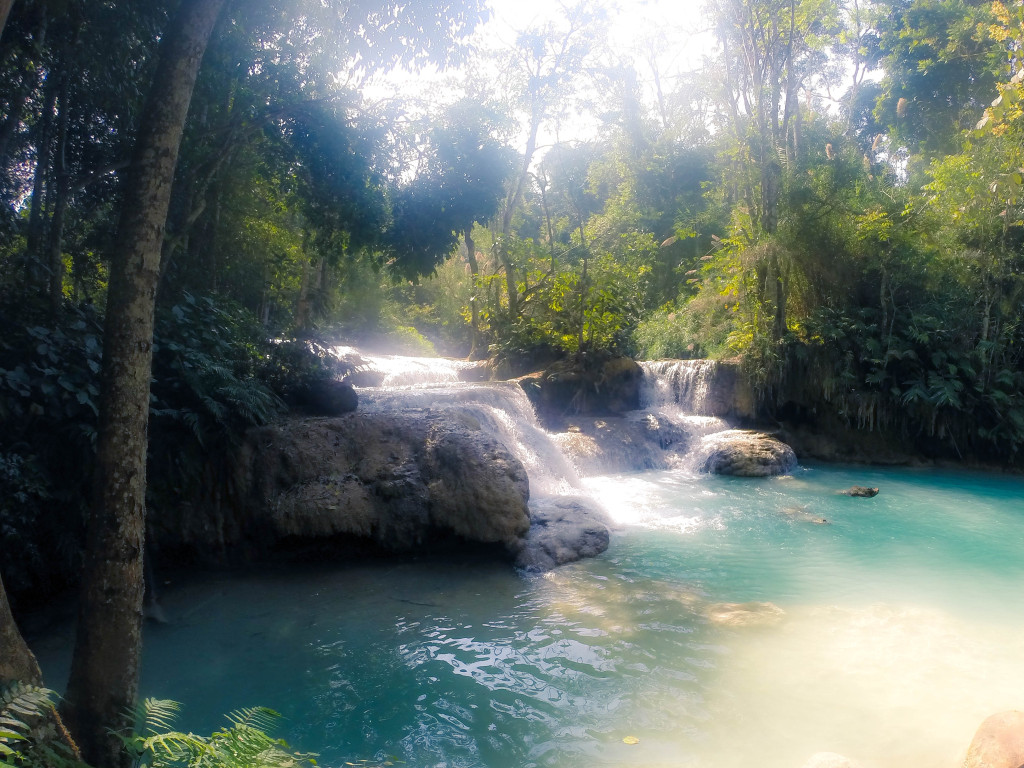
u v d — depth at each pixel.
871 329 16.75
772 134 18.36
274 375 10.70
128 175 3.88
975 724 4.73
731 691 5.33
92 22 8.76
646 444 15.12
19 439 7.29
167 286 11.22
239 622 6.92
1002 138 15.89
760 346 16.95
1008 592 7.60
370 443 9.38
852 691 5.28
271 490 8.66
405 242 11.36
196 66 4.01
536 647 6.23
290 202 11.85
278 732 4.91
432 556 8.86
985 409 15.80
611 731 4.82
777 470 14.35
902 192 19.38
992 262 16.22
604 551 9.10
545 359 18.58
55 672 5.81
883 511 11.41
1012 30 15.27
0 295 8.12
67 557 7.29
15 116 8.82
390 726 4.97
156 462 8.41
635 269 21.69
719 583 7.90
